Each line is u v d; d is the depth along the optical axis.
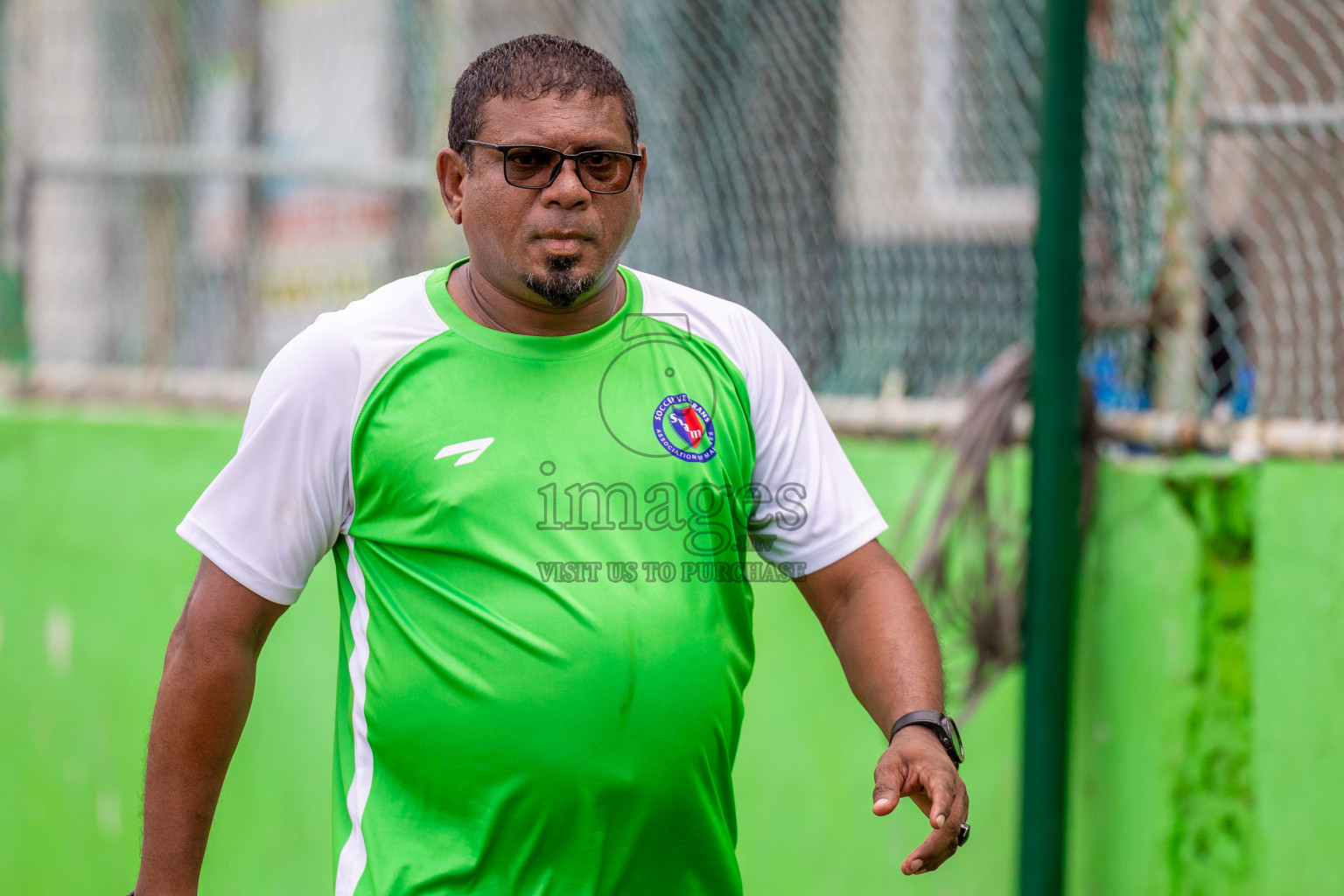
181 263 17.75
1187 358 11.19
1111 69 11.74
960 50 13.74
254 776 15.68
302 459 6.43
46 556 17.06
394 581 6.45
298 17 17.11
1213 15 11.28
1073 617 10.95
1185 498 10.95
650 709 6.31
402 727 6.36
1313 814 10.59
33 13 17.84
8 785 17.36
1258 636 10.75
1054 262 10.75
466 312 6.66
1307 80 11.23
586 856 6.33
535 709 6.23
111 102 18.12
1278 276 11.41
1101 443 11.48
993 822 12.01
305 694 15.34
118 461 16.58
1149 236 11.48
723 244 14.49
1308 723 10.59
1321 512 10.52
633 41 15.15
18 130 17.88
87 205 18.17
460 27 15.91
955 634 12.03
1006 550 11.77
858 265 13.84
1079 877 11.49
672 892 6.62
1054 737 10.88
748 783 13.32
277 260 17.16
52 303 18.34
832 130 14.00
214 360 17.61
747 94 14.38
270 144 17.39
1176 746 11.02
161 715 6.61
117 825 16.50
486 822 6.29
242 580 6.49
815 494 6.96
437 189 15.59
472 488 6.32
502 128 6.24
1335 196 11.12
